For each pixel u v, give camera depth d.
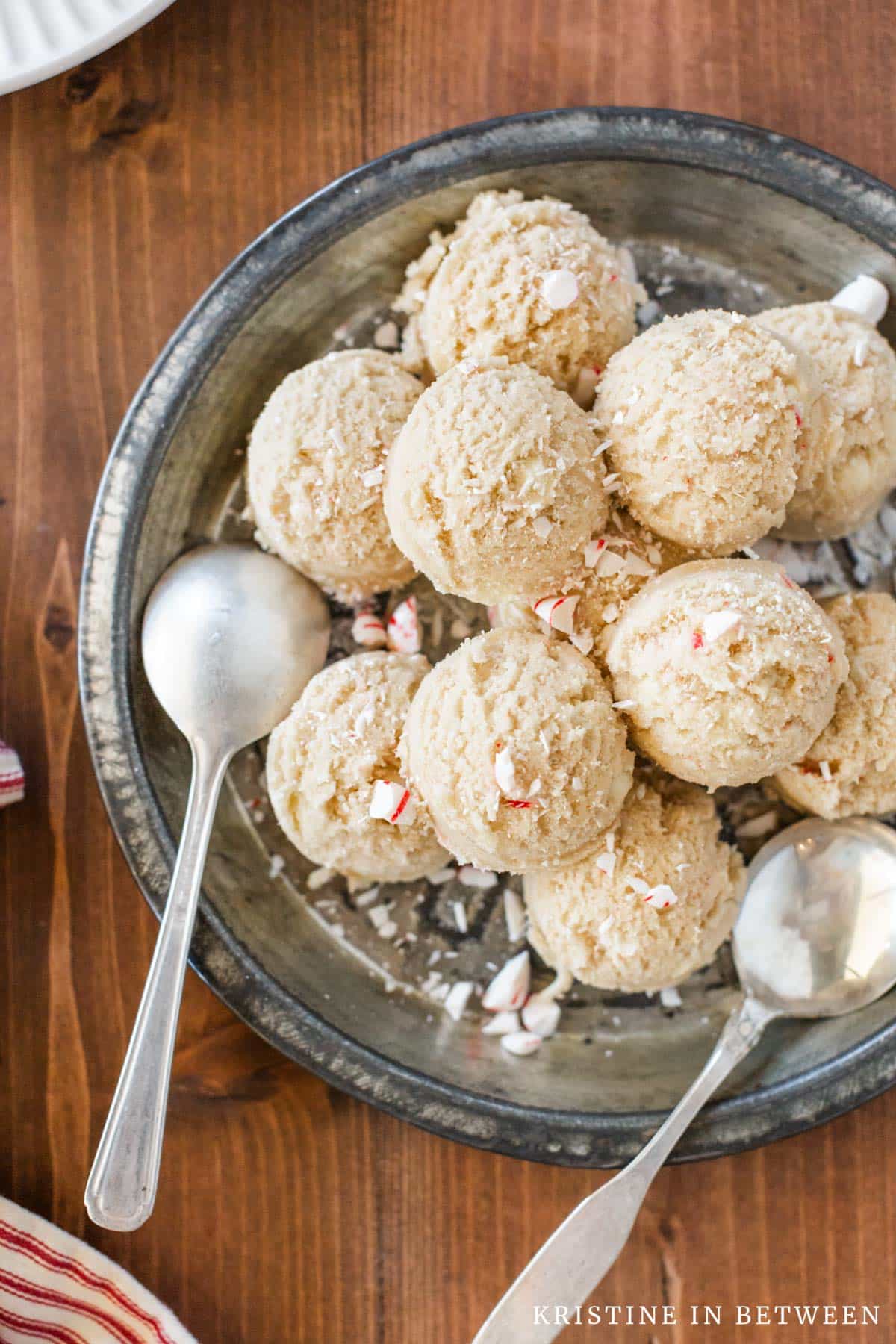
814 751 0.42
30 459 0.46
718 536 0.40
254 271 0.43
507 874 0.45
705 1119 0.43
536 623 0.42
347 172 0.44
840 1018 0.44
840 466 0.42
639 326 0.45
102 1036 0.45
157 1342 0.43
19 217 0.46
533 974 0.45
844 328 0.43
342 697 0.42
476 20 0.45
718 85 0.45
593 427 0.41
